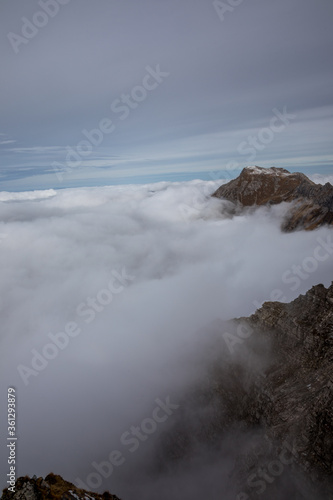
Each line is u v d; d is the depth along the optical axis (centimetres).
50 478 3169
